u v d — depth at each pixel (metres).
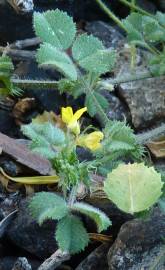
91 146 0.17
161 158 0.26
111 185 0.17
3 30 0.29
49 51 0.19
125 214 0.22
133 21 0.26
